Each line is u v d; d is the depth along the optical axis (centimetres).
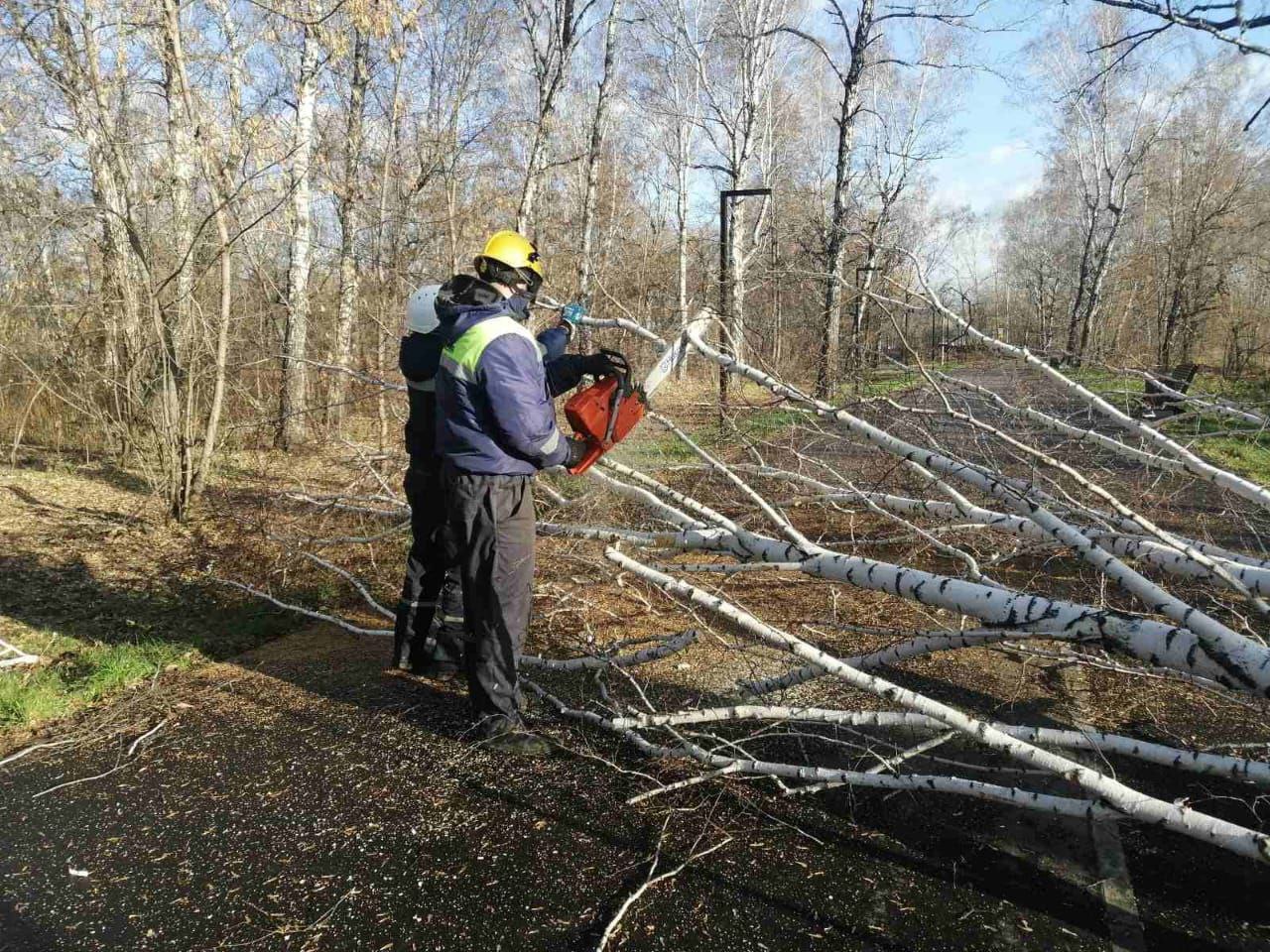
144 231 726
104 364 807
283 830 274
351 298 904
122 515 712
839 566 271
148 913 236
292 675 397
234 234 718
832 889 242
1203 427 920
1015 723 335
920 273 355
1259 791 288
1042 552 505
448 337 310
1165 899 237
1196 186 2872
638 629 445
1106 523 364
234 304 812
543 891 243
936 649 295
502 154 1520
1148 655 214
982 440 513
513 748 321
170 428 675
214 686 387
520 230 1089
